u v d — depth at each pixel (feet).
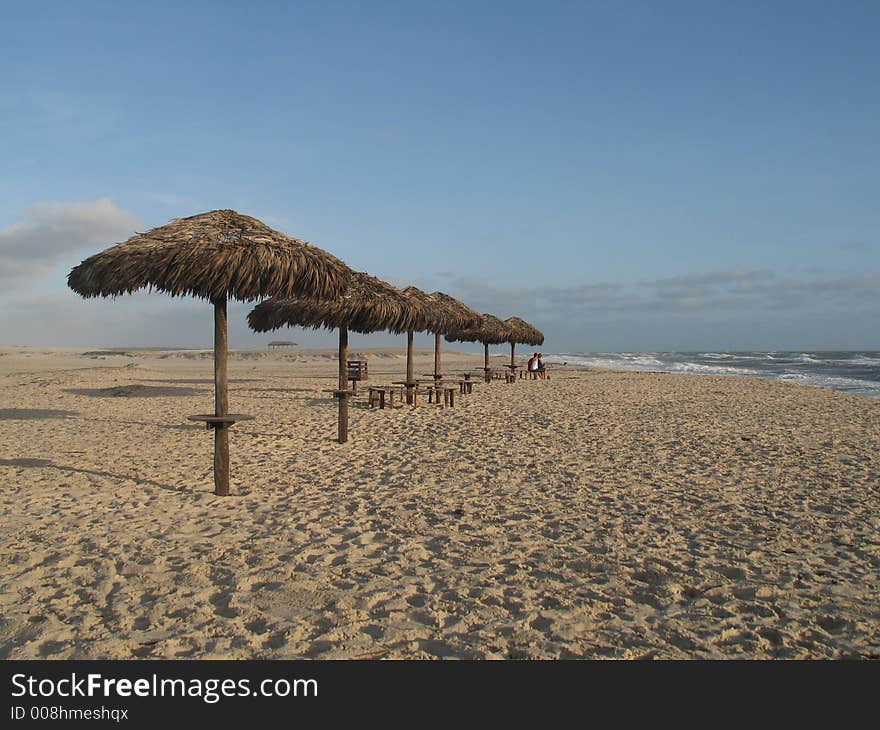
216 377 20.49
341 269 22.41
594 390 58.54
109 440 31.12
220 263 18.39
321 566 14.05
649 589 12.96
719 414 39.73
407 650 10.53
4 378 74.33
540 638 10.95
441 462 25.21
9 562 14.11
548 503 19.29
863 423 35.86
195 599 12.25
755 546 15.48
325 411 42.19
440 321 46.37
